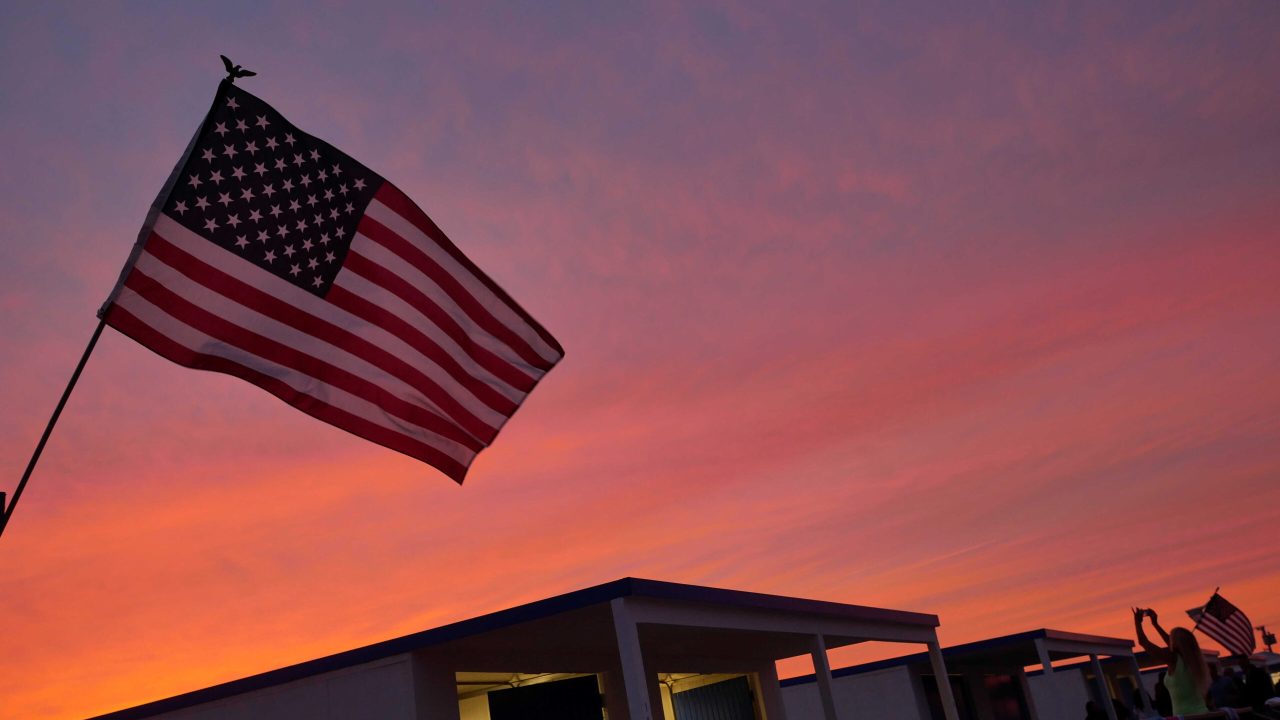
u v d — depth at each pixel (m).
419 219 7.52
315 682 12.23
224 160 6.81
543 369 7.84
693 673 17.23
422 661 11.72
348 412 6.91
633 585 10.37
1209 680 7.96
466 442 7.53
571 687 14.40
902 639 17.14
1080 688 27.77
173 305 6.40
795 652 18.19
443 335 7.49
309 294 6.94
